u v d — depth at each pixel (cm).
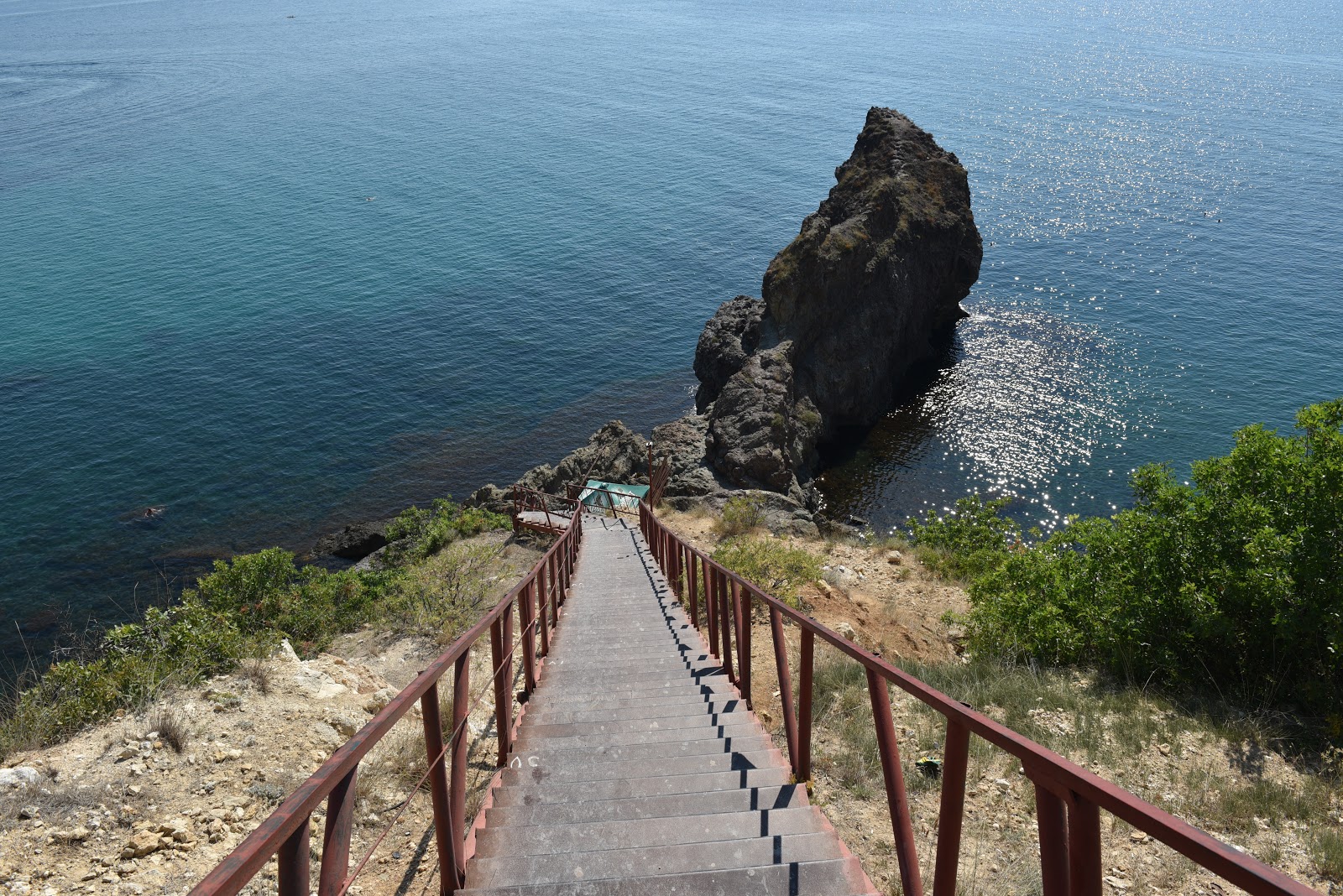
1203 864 170
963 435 3938
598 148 12012
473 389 4816
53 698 717
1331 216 7912
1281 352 4891
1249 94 15225
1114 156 10750
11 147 11944
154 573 3077
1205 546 953
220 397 4719
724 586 848
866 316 4078
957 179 4872
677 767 574
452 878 390
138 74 18788
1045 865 232
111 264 7106
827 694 839
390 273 6906
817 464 3703
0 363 5150
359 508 3572
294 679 802
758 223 8369
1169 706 803
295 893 234
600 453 3419
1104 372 4603
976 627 1159
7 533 3372
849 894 370
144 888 482
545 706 763
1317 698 786
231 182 10094
